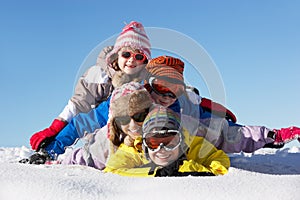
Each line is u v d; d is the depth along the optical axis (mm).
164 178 2242
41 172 2354
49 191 1966
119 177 2293
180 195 1938
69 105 3379
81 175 2340
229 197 1901
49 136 3498
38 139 3508
